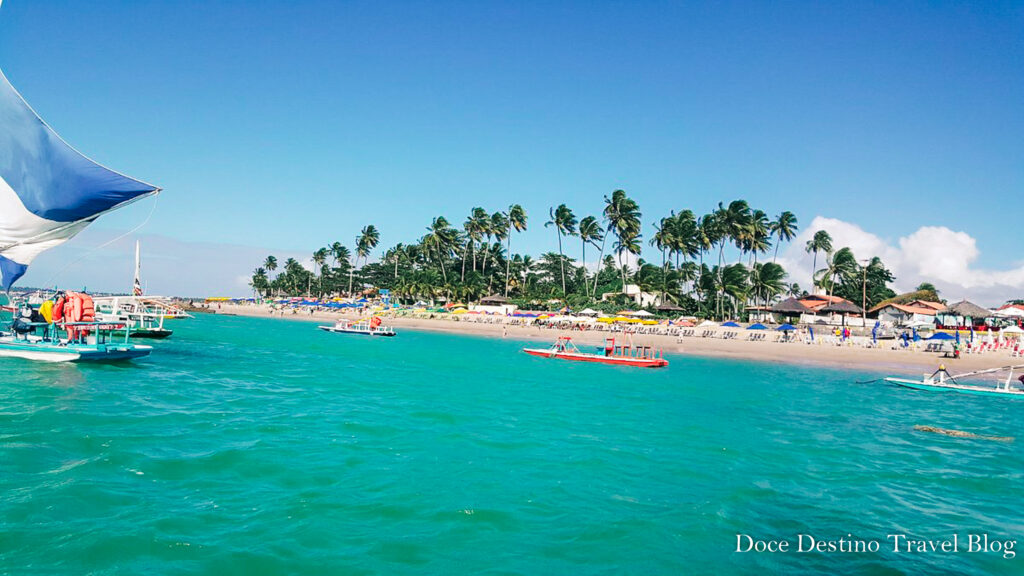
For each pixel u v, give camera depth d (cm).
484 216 12550
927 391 3425
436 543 1016
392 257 15438
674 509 1239
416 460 1515
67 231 2259
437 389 2866
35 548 904
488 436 1838
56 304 2906
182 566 881
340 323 8138
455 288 12031
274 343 5534
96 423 1681
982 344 5534
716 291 9712
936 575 977
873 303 10044
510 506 1212
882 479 1520
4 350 2836
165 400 2134
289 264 18825
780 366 4894
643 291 10075
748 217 9200
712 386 3447
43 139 2052
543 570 939
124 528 993
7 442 1427
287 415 1998
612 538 1076
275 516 1092
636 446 1788
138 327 5516
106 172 2112
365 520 1100
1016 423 2444
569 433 1941
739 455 1722
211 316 12162
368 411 2161
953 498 1386
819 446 1884
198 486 1222
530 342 6969
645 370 4325
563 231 11219
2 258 2289
